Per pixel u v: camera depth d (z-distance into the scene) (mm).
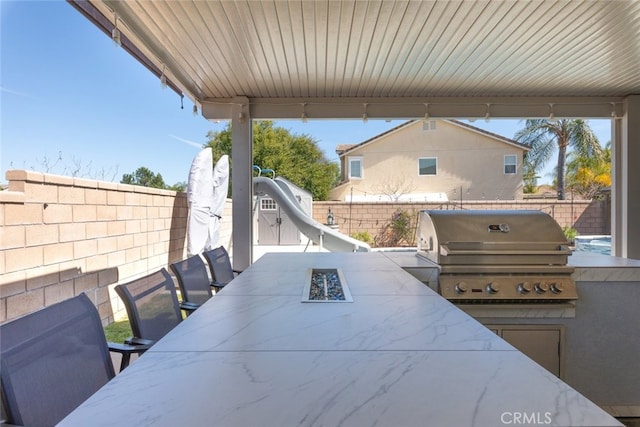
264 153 17391
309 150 18766
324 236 8531
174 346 1219
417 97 5047
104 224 3941
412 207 11570
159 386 955
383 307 1669
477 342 1245
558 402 874
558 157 16328
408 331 1354
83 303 1384
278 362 1094
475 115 5066
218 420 809
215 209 7070
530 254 2572
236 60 3832
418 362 1090
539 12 2945
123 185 4332
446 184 15328
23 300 2789
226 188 7449
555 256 2584
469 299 2514
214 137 19672
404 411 838
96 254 3789
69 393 1195
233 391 930
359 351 1174
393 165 15492
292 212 8766
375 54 3709
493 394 909
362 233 11500
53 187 3133
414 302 1752
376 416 820
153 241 5172
